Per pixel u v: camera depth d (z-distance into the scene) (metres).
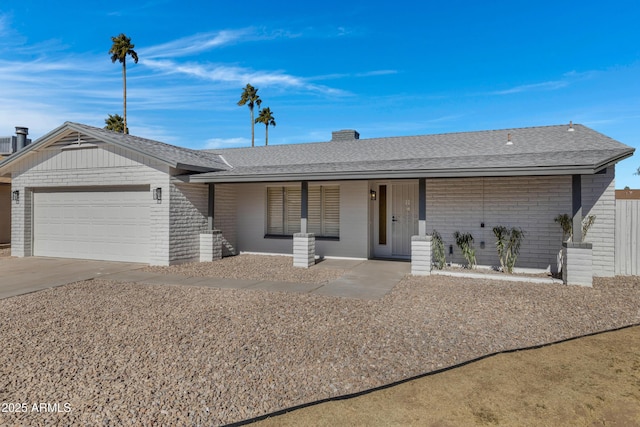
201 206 12.14
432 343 4.74
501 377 3.83
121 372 3.94
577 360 4.25
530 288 7.80
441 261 10.06
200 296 7.28
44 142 12.20
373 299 6.92
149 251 11.19
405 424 3.01
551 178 9.70
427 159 10.66
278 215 13.55
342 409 3.23
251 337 4.96
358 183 12.23
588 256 7.94
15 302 6.89
